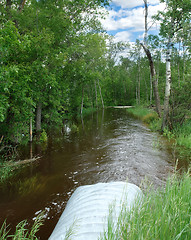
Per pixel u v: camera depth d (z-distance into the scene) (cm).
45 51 794
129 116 2030
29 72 766
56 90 1277
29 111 731
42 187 490
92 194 307
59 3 1123
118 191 305
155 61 3128
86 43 1588
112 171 566
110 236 168
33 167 635
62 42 1250
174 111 1022
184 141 802
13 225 338
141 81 3969
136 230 158
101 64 2378
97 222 214
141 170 556
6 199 436
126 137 1018
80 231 203
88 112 2881
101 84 4050
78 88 2344
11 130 711
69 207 298
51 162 679
